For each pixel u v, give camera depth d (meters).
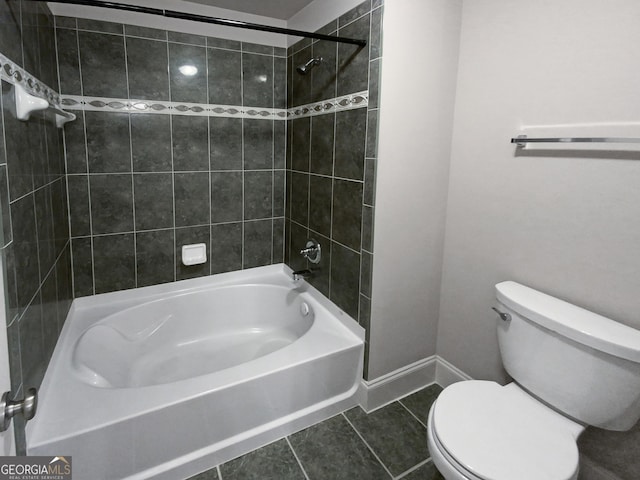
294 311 2.39
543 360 1.35
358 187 1.78
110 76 1.97
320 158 2.09
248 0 2.04
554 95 1.41
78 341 1.76
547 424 1.23
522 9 1.48
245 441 1.61
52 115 1.67
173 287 2.36
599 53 1.27
